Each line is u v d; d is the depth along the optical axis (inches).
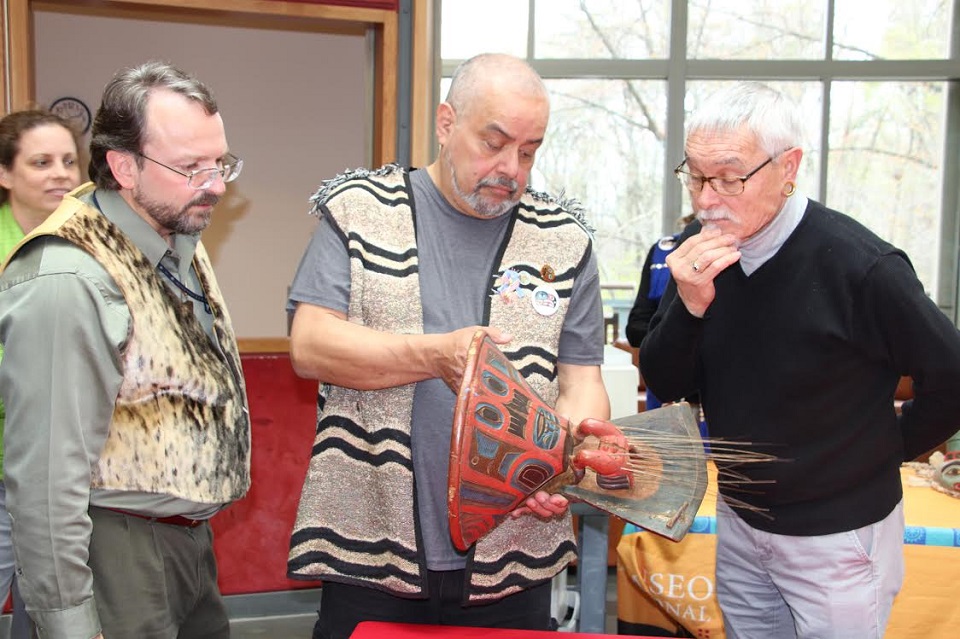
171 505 55.1
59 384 48.7
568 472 50.1
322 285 56.7
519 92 53.0
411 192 59.4
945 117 191.2
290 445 133.2
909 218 194.1
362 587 58.7
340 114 135.0
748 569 67.2
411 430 56.9
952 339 56.0
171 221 55.7
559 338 61.0
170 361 54.2
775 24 187.9
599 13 186.4
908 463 99.6
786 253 59.4
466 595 56.5
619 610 96.3
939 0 187.5
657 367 65.3
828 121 189.9
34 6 120.6
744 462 62.6
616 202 191.6
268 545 133.3
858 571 61.0
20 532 49.4
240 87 131.3
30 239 50.7
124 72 54.6
